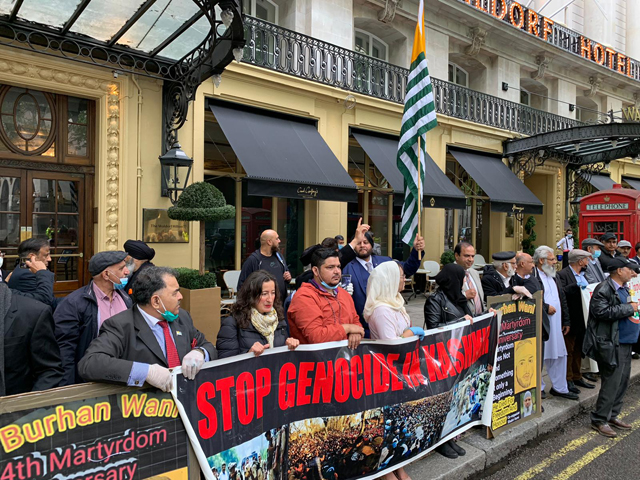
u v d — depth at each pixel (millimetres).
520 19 14625
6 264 6102
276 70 8633
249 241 9508
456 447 3650
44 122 6426
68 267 6648
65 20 5578
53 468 1851
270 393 2584
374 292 3330
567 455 3932
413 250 4559
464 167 12172
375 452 3016
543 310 4672
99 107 6668
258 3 10133
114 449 1998
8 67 5797
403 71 11281
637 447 4094
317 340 2891
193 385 2240
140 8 5277
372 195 11867
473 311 4066
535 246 16703
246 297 2846
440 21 12633
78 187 6742
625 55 19422
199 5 4902
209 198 5879
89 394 1953
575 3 19906
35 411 1824
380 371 3061
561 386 5023
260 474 2514
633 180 20438
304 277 4660
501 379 4051
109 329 2291
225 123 7871
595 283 6262
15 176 6207
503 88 14516
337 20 10422
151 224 7070
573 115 17156
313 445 2768
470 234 14406
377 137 10914
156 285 2391
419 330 3262
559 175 16500
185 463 2180
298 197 7773
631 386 5828
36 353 2334
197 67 6156
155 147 7148
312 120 9578
